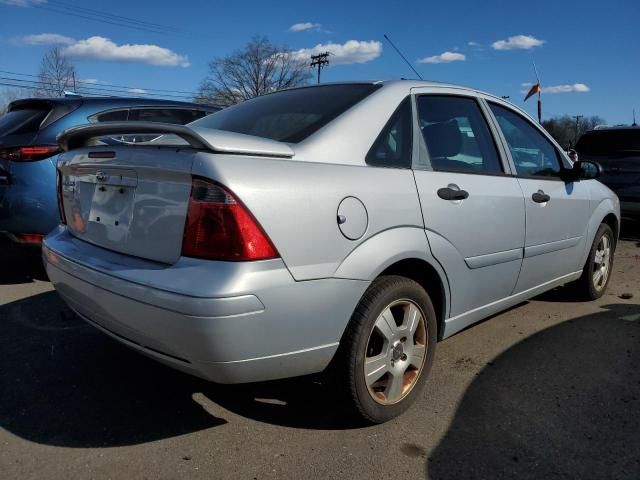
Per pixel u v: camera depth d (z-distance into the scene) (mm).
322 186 2365
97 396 3025
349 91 3043
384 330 2631
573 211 4168
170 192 2268
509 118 3822
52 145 4723
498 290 3443
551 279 4082
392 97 2947
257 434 2691
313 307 2301
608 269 5020
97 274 2441
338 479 2365
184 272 2148
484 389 3191
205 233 2137
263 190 2182
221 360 2133
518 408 2982
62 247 2855
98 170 2666
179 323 2100
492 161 3467
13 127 4918
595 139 8891
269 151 2320
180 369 2314
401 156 2832
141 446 2570
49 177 4680
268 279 2150
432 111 3150
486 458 2529
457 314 3141
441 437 2689
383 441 2646
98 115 5195
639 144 8445
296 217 2244
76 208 2898
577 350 3793
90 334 3873
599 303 4859
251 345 2152
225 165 2154
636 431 2773
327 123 2678
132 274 2293
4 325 4016
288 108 3041
